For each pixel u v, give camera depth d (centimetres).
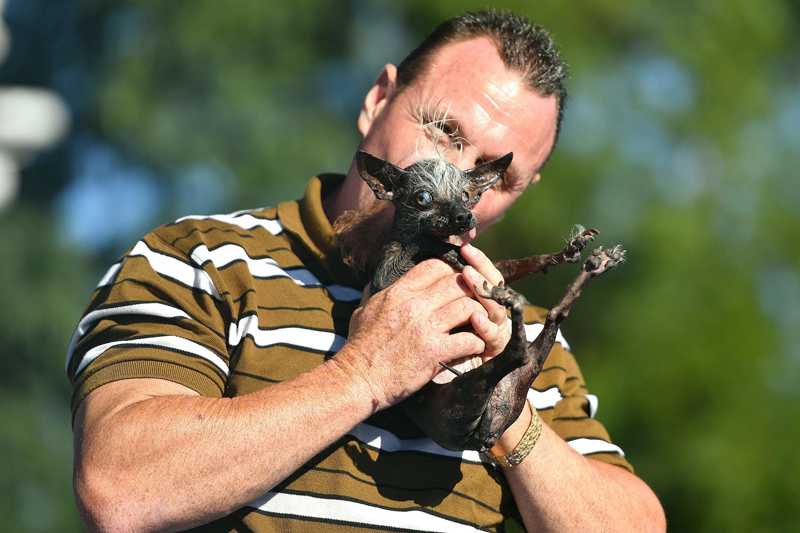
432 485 509
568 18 2211
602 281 2127
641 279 2089
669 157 2331
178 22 2620
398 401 466
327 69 2819
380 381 462
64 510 2784
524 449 512
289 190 2584
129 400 470
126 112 2573
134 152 2675
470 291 481
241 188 2577
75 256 2941
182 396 468
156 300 512
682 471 1972
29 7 2958
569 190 2097
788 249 2383
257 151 2583
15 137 1825
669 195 2195
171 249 541
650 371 2020
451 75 573
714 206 2322
